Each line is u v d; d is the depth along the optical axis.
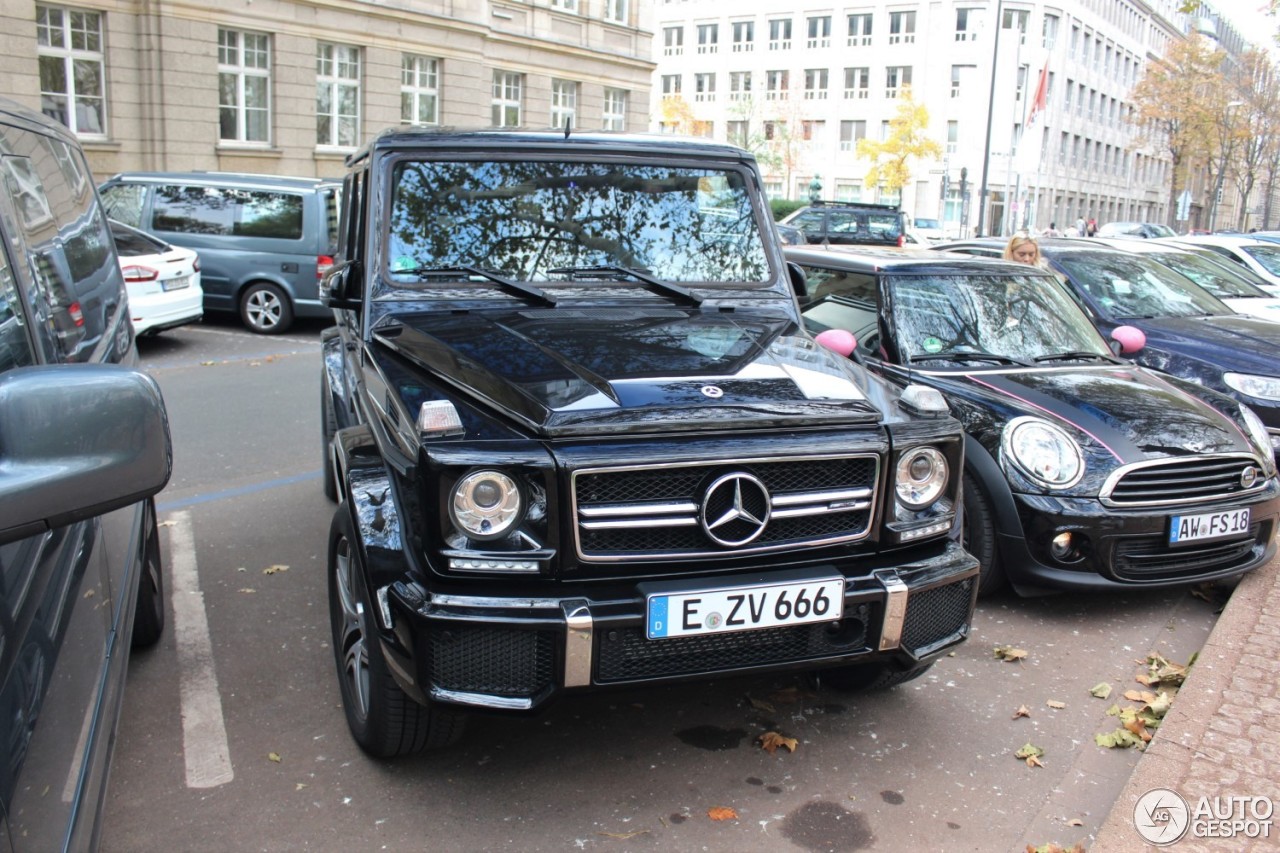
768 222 4.38
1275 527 5.02
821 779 3.35
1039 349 5.56
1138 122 62.69
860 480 3.02
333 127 26.70
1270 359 6.66
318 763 3.36
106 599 2.47
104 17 21.77
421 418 2.79
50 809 1.66
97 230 4.21
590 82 34.44
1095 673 4.26
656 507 2.81
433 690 2.74
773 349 3.49
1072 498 4.56
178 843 2.93
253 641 4.27
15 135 3.06
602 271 4.07
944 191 49.44
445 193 4.02
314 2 25.23
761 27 66.00
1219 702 3.83
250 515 5.97
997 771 3.45
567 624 2.69
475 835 3.00
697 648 2.87
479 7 29.50
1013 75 31.48
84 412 1.52
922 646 3.14
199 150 23.41
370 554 2.87
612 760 3.43
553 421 2.78
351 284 3.94
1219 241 13.04
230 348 12.38
